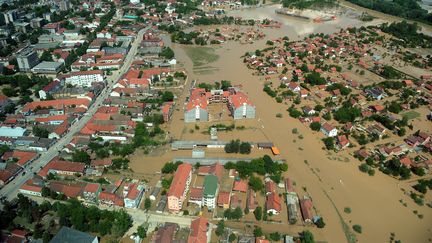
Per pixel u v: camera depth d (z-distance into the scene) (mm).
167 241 183125
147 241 190875
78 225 193500
